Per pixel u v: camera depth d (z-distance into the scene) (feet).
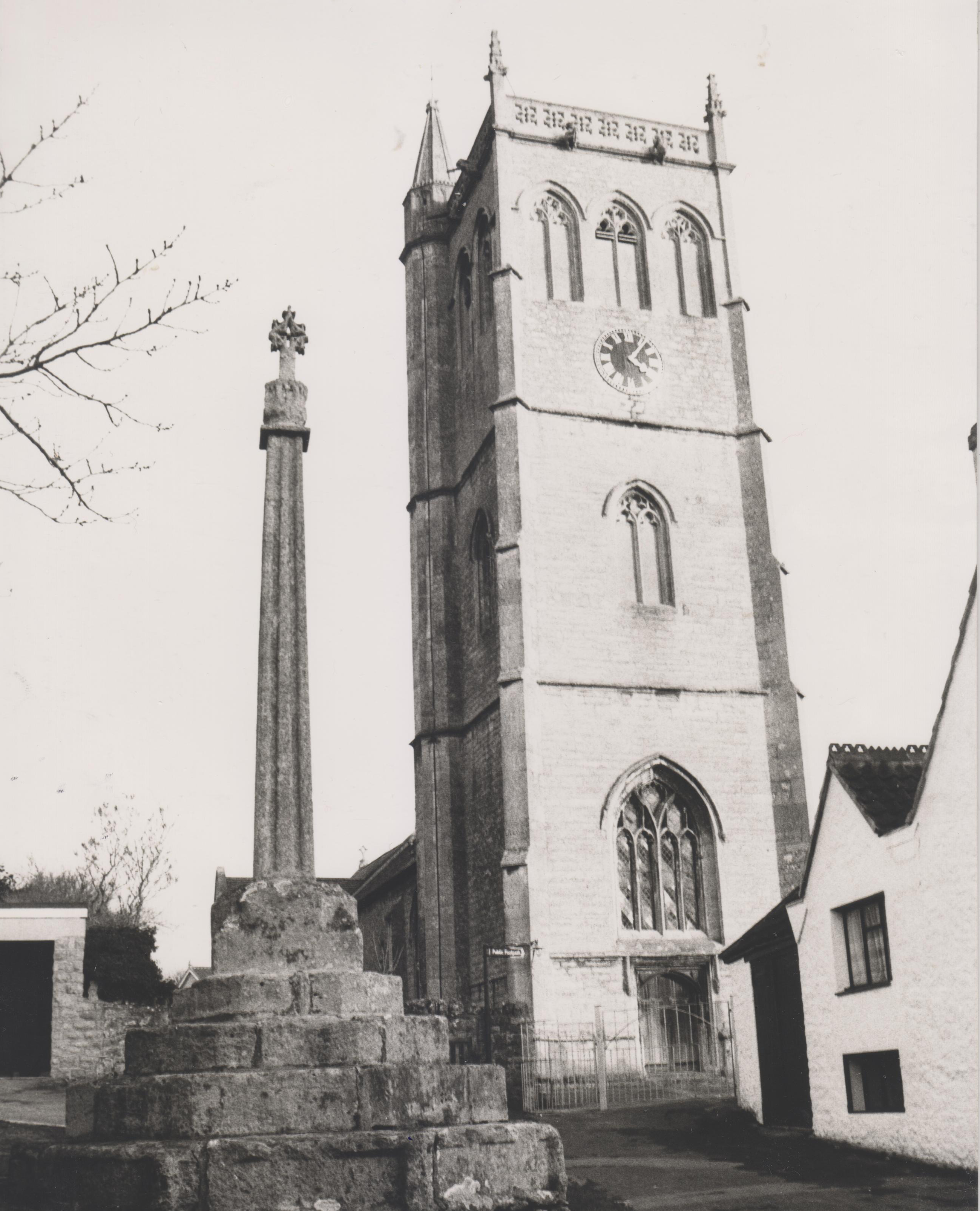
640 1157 61.62
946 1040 52.26
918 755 62.44
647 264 138.82
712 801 120.57
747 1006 74.18
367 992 38.45
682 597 126.93
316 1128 34.27
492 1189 33.81
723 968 115.75
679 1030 114.21
